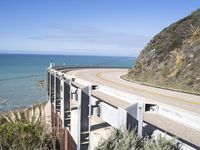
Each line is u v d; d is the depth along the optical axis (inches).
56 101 581.3
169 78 1037.2
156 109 223.5
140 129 213.8
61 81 489.4
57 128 510.3
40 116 575.8
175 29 1310.3
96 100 326.3
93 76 1250.0
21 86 1688.0
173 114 310.0
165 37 1328.7
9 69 4148.6
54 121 597.9
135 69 1364.4
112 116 261.4
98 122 357.1
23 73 3166.8
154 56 1272.1
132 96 511.8
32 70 3789.4
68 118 440.5
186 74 956.6
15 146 407.8
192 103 549.6
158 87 918.4
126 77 1365.7
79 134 313.7
